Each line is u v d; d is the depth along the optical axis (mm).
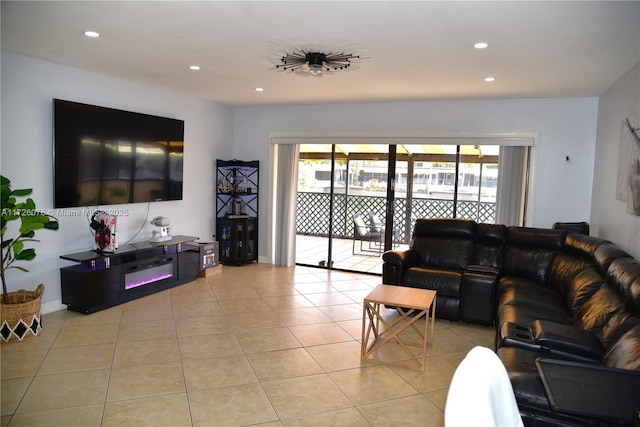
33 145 3770
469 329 3984
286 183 6297
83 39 3168
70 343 3342
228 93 5305
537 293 3602
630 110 3406
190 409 2488
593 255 3289
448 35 2848
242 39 3088
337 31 2846
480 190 5496
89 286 3953
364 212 6172
